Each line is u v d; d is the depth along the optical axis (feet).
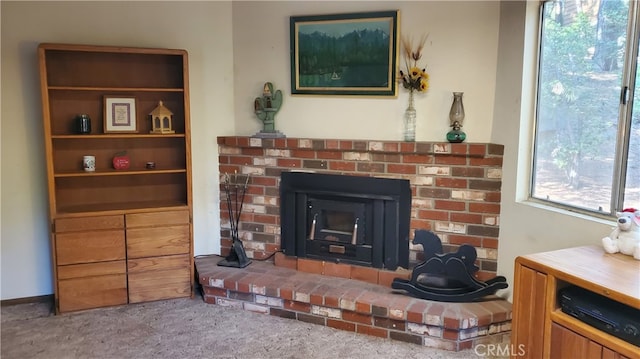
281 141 11.59
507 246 10.11
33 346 9.32
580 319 6.57
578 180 8.66
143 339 9.60
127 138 11.57
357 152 11.09
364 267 11.10
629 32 7.50
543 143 9.46
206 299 11.31
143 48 10.50
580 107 8.52
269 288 10.59
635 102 7.48
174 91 11.35
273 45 11.91
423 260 10.87
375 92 11.11
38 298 11.46
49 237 11.33
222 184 12.51
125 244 10.85
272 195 12.05
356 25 11.06
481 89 10.37
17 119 10.84
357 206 11.03
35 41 10.77
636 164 7.54
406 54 10.82
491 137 10.40
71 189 11.38
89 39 11.15
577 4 8.50
